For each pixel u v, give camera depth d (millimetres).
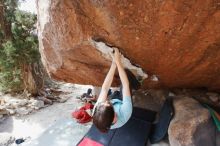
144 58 3791
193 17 2711
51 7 3373
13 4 11617
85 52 4082
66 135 6551
